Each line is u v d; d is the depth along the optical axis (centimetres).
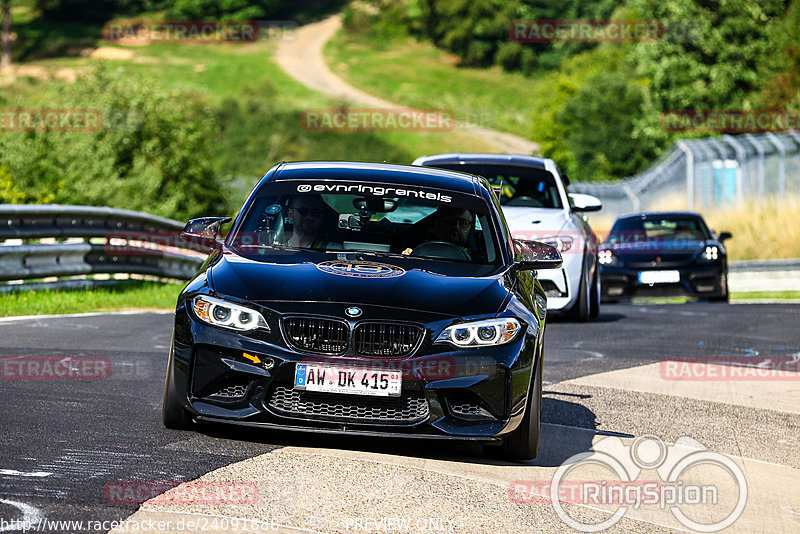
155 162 12719
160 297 5006
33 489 1504
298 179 2373
